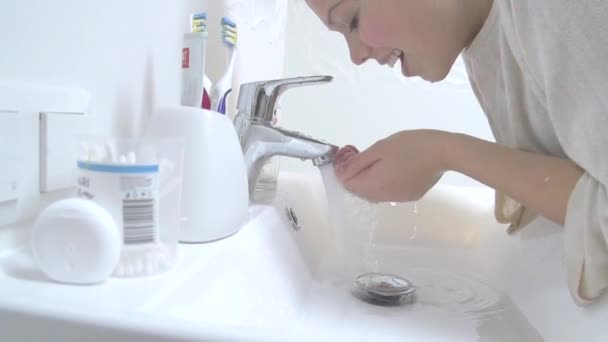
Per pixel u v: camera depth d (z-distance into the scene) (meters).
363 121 1.25
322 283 0.56
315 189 0.80
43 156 0.34
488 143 0.44
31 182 0.34
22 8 0.32
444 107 1.23
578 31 0.33
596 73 0.32
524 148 0.49
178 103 0.59
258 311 0.36
